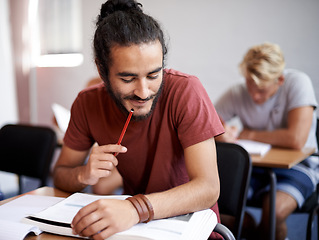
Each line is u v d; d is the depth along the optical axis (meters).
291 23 2.38
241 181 1.21
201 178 0.83
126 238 0.66
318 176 1.74
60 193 1.00
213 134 0.88
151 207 0.72
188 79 0.94
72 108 1.06
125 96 0.80
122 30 0.74
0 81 2.89
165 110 0.94
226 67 2.66
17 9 3.23
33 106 3.48
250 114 2.01
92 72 3.16
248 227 1.69
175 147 0.96
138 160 1.01
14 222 0.72
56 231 0.71
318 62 2.33
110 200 0.71
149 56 0.74
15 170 1.70
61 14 3.24
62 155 1.09
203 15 2.68
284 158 1.53
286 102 1.88
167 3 2.80
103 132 1.01
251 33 2.53
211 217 0.77
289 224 2.20
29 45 3.38
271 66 1.80
